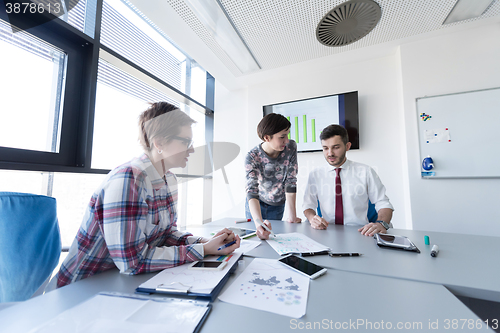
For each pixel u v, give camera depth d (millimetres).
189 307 376
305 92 2572
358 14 1643
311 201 1459
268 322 343
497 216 1743
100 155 1431
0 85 1096
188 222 1968
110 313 354
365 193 1363
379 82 2273
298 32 1828
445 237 908
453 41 1913
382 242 786
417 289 454
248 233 1012
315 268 562
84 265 590
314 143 2457
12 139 1131
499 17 1722
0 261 605
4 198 621
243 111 2934
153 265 540
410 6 1586
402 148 2123
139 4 1605
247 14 1627
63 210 1191
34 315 356
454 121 1873
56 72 1319
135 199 549
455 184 1852
